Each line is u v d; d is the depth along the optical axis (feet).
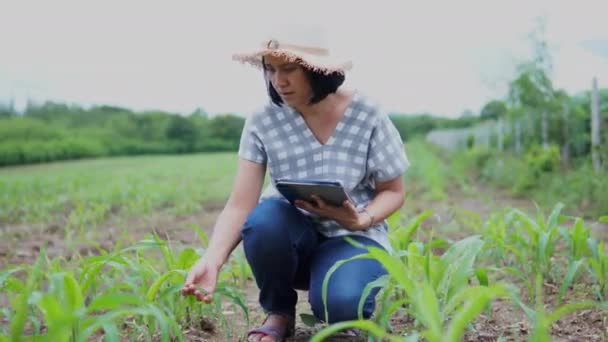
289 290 10.68
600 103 45.73
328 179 10.47
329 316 9.92
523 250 15.10
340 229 10.55
